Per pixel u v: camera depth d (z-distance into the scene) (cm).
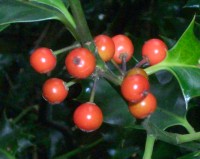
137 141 22
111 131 23
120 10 30
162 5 28
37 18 14
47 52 13
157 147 20
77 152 28
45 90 14
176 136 15
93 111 13
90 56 12
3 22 14
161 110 18
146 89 13
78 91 27
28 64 37
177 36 24
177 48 15
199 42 15
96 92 18
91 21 35
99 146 27
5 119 23
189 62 15
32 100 37
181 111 18
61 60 26
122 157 22
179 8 28
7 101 38
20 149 24
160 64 15
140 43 20
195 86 15
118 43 14
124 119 18
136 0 29
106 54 13
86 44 13
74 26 13
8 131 23
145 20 29
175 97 18
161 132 15
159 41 15
